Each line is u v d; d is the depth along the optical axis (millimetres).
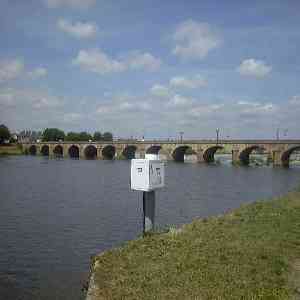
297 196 30172
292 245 13695
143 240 14195
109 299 9367
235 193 57031
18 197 48719
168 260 11867
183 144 149000
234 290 9562
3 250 22844
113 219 33312
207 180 78625
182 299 9102
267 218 18906
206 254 12398
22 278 17656
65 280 17375
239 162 134625
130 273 10914
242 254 12414
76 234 27344
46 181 70562
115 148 171375
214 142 140875
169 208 41094
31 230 28672
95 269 11477
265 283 10039
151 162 14883
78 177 79625
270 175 93062
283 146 125375
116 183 67812
